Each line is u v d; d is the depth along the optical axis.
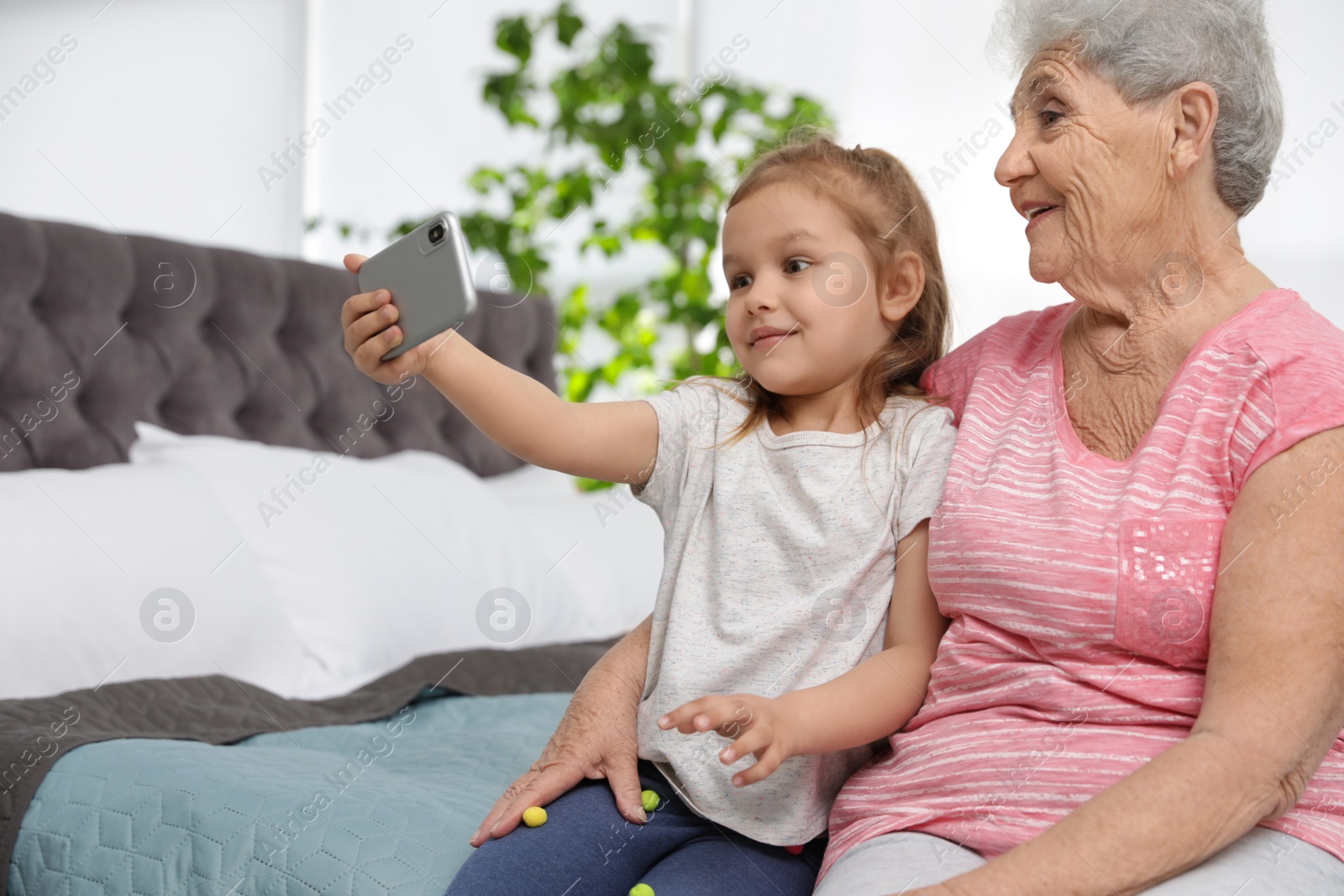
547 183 3.20
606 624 2.27
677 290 3.30
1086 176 0.90
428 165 3.15
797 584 0.96
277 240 2.84
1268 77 0.90
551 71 3.38
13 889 1.09
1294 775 0.72
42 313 1.95
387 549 1.96
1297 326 0.84
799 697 0.85
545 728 1.42
